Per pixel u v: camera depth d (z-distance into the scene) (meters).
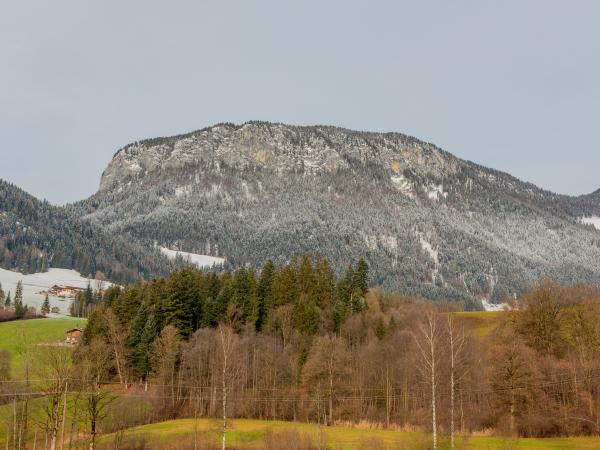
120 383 187.12
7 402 138.75
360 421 170.88
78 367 143.38
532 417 141.00
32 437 152.88
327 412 177.88
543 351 165.50
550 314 170.38
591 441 129.38
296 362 189.50
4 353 178.12
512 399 141.88
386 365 183.00
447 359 144.50
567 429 141.12
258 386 186.88
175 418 174.38
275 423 164.75
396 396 178.75
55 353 149.88
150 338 196.88
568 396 148.38
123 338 196.62
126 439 140.38
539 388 146.00
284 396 182.88
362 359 190.12
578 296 182.88
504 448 119.81
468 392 153.00
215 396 174.75
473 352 164.00
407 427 161.00
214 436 144.50
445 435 130.25
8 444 139.12
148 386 186.25
